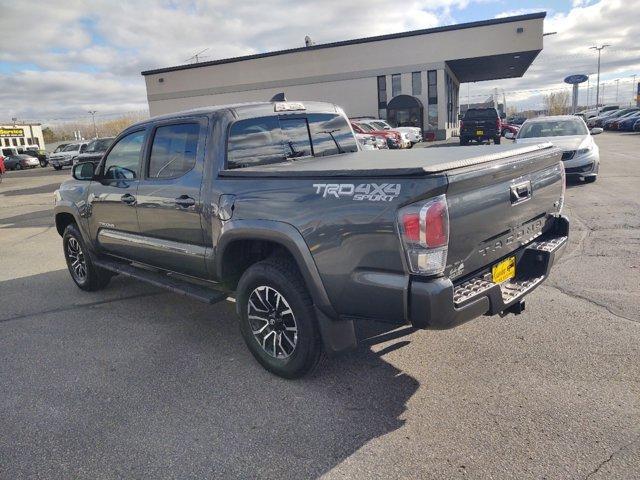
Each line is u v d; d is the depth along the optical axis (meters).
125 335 4.42
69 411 3.21
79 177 5.04
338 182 2.81
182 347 4.09
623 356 3.42
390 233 2.61
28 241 9.20
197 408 3.15
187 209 3.76
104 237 4.95
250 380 3.47
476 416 2.87
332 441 2.74
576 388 3.07
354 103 36.81
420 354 3.64
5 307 5.41
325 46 36.44
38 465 2.69
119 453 2.75
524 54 33.41
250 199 3.26
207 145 3.64
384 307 2.74
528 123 12.63
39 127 75.00
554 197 3.76
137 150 4.36
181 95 40.84
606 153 18.66
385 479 2.42
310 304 3.14
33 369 3.85
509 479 2.36
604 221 7.41
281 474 2.51
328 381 3.37
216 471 2.56
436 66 34.34
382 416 2.94
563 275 5.15
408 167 2.56
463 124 25.34
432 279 2.60
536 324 4.03
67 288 6.00
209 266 3.72
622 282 4.84
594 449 2.52
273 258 3.35
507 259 3.29
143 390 3.42
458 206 2.69
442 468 2.46
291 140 4.10
